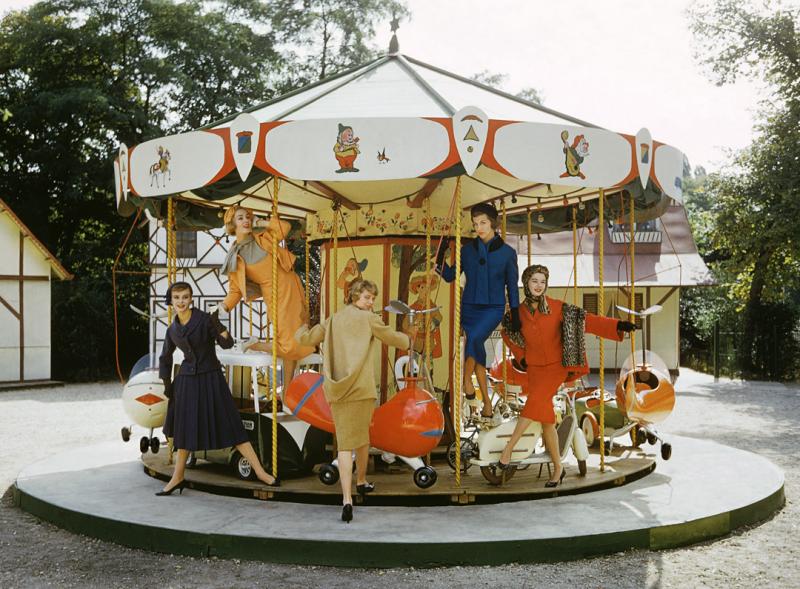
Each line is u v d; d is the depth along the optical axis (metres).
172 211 7.53
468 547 5.08
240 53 28.62
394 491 6.14
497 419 6.49
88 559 5.29
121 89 28.19
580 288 24.31
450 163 5.73
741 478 7.23
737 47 22.44
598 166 6.38
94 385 21.19
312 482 6.57
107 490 6.68
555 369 6.29
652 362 8.52
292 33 29.84
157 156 6.67
